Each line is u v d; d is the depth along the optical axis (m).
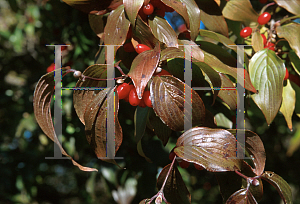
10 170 1.66
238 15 0.92
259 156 0.80
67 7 1.17
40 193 2.83
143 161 1.05
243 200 0.78
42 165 1.78
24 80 1.91
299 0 0.90
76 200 3.05
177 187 0.81
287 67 0.93
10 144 1.88
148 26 0.80
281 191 0.79
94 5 0.82
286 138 1.55
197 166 0.82
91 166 1.29
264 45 0.91
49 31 1.37
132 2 0.80
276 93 0.84
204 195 1.93
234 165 0.77
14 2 1.40
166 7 0.83
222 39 0.86
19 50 1.85
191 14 0.83
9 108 1.83
